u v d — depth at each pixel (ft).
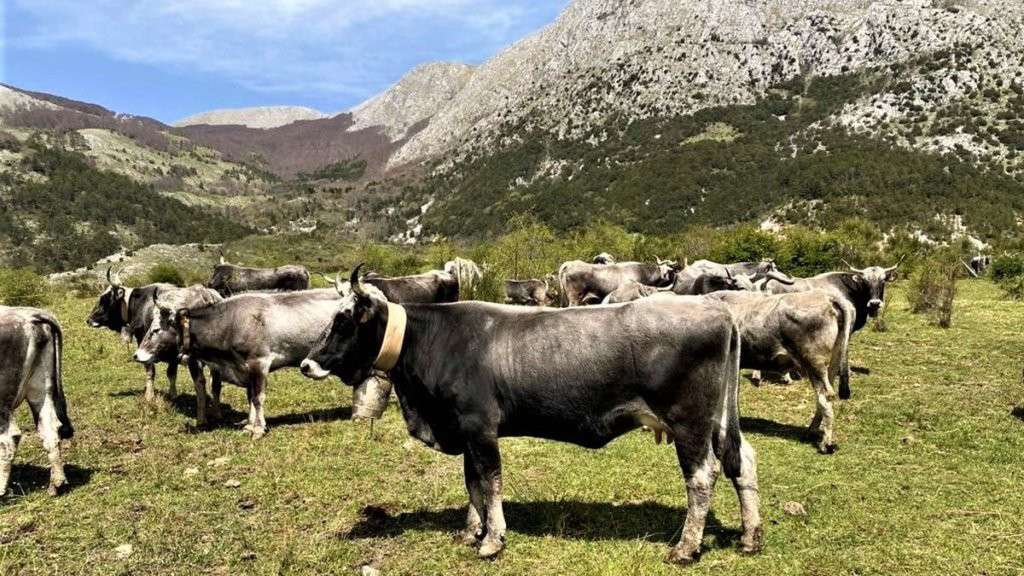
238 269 67.87
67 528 19.04
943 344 46.19
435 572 16.66
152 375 33.55
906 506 19.99
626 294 45.42
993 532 18.04
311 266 265.54
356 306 17.85
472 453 17.39
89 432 28.14
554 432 17.17
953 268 69.87
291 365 29.60
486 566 16.88
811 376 26.22
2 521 19.38
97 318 39.96
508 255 95.71
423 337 17.88
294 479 22.82
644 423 16.58
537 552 17.48
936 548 17.31
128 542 18.22
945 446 25.41
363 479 22.93
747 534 17.19
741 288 44.50
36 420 21.40
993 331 51.29
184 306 30.50
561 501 20.70
